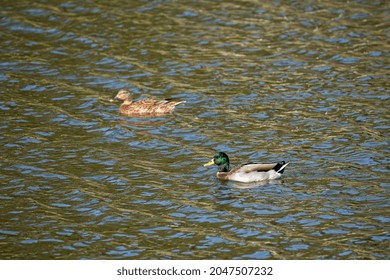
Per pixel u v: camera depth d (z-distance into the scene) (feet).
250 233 67.31
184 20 118.62
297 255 63.67
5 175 78.13
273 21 117.29
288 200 72.59
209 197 73.87
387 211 69.62
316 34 112.47
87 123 90.58
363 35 111.34
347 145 82.74
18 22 117.50
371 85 97.45
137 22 118.01
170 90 98.58
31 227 68.80
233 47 109.91
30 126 89.40
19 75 102.78
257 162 79.97
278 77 100.99
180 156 82.43
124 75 102.99
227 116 91.45
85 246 65.82
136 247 65.62
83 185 76.33
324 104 93.09
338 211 70.13
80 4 123.54
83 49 110.01
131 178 77.71
